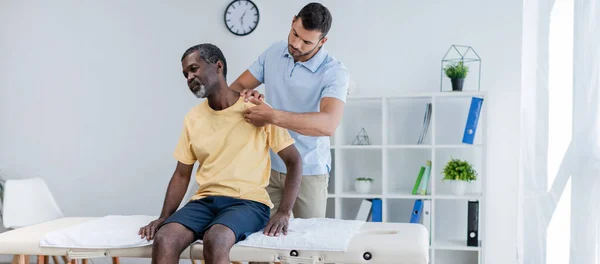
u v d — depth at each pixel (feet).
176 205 7.43
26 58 13.76
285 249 6.57
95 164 13.51
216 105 7.26
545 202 9.92
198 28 12.96
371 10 12.26
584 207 8.75
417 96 11.34
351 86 11.76
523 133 10.91
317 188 8.23
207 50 6.97
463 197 11.19
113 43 13.34
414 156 12.23
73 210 13.62
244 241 6.64
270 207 7.38
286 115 7.06
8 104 13.87
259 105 7.14
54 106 13.67
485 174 11.02
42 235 7.21
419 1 12.07
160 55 13.14
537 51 10.34
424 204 11.37
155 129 13.20
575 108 9.05
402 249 6.43
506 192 11.77
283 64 8.13
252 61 12.72
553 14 9.84
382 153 11.54
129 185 13.35
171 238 6.40
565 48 9.57
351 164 12.51
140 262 13.39
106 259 13.51
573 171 9.09
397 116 12.26
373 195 11.53
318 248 6.51
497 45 11.80
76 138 13.58
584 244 8.74
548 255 9.80
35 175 13.79
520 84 11.71
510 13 11.73
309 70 7.95
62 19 13.57
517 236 11.62
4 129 13.89
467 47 11.91
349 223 7.41
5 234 7.33
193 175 12.83
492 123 11.82
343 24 12.38
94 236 6.95
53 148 13.70
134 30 13.24
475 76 11.86
